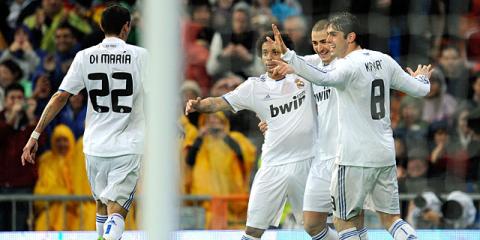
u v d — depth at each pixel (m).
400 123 36.56
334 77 20.47
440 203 33.38
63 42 37.06
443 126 36.53
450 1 40.53
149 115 10.55
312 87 23.89
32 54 37.06
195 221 32.47
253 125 35.62
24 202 32.38
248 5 39.34
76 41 37.28
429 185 35.84
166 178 10.48
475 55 40.09
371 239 28.00
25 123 34.31
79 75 23.09
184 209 32.53
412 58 40.22
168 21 10.38
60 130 34.31
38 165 34.09
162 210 10.44
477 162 36.22
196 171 34.47
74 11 37.94
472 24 40.66
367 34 40.25
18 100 34.69
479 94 38.41
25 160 23.39
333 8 40.19
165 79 10.44
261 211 24.02
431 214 33.22
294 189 23.98
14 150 33.78
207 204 32.66
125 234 26.58
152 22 10.38
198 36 38.31
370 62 21.12
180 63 10.68
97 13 38.25
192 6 38.56
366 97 21.09
